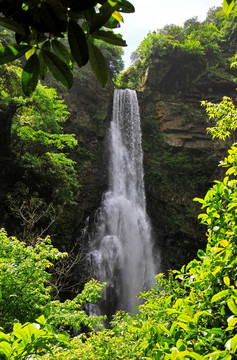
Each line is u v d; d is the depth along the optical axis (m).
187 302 2.40
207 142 28.94
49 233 18.50
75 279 18.52
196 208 26.67
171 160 28.03
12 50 0.82
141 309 4.13
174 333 2.13
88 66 27.58
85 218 22.03
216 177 26.91
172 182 27.52
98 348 4.42
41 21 0.77
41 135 16.80
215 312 2.38
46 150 18.97
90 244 21.22
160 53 31.05
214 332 1.91
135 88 34.38
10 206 15.62
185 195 27.12
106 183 24.72
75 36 0.79
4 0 0.75
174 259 24.50
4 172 17.39
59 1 0.77
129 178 26.44
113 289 20.42
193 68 31.59
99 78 0.89
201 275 2.62
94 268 19.98
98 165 24.80
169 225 25.48
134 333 3.99
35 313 6.02
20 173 17.97
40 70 0.90
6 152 17.53
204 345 1.98
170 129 29.09
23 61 17.02
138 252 23.36
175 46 30.88
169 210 26.08
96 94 26.77
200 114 30.02
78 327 6.18
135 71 35.47
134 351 3.86
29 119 17.23
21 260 6.30
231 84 31.25
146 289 22.20
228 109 7.46
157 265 23.80
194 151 28.66
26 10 0.79
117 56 29.95
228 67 32.88
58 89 24.58
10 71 15.12
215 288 2.44
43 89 16.23
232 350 1.43
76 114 25.08
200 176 27.88
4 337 1.74
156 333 2.28
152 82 30.73
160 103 30.20
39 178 18.31
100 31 0.87
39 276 6.98
